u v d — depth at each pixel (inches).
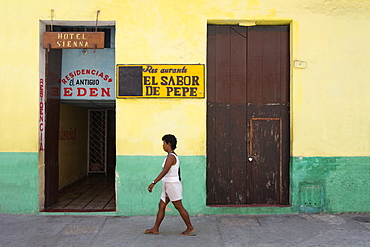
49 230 201.3
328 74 233.5
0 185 230.1
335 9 233.9
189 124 228.8
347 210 233.3
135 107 228.7
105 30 256.7
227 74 239.6
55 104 251.1
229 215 229.6
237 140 239.8
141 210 229.3
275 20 232.7
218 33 239.8
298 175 231.8
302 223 213.2
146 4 230.1
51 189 250.7
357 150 233.6
